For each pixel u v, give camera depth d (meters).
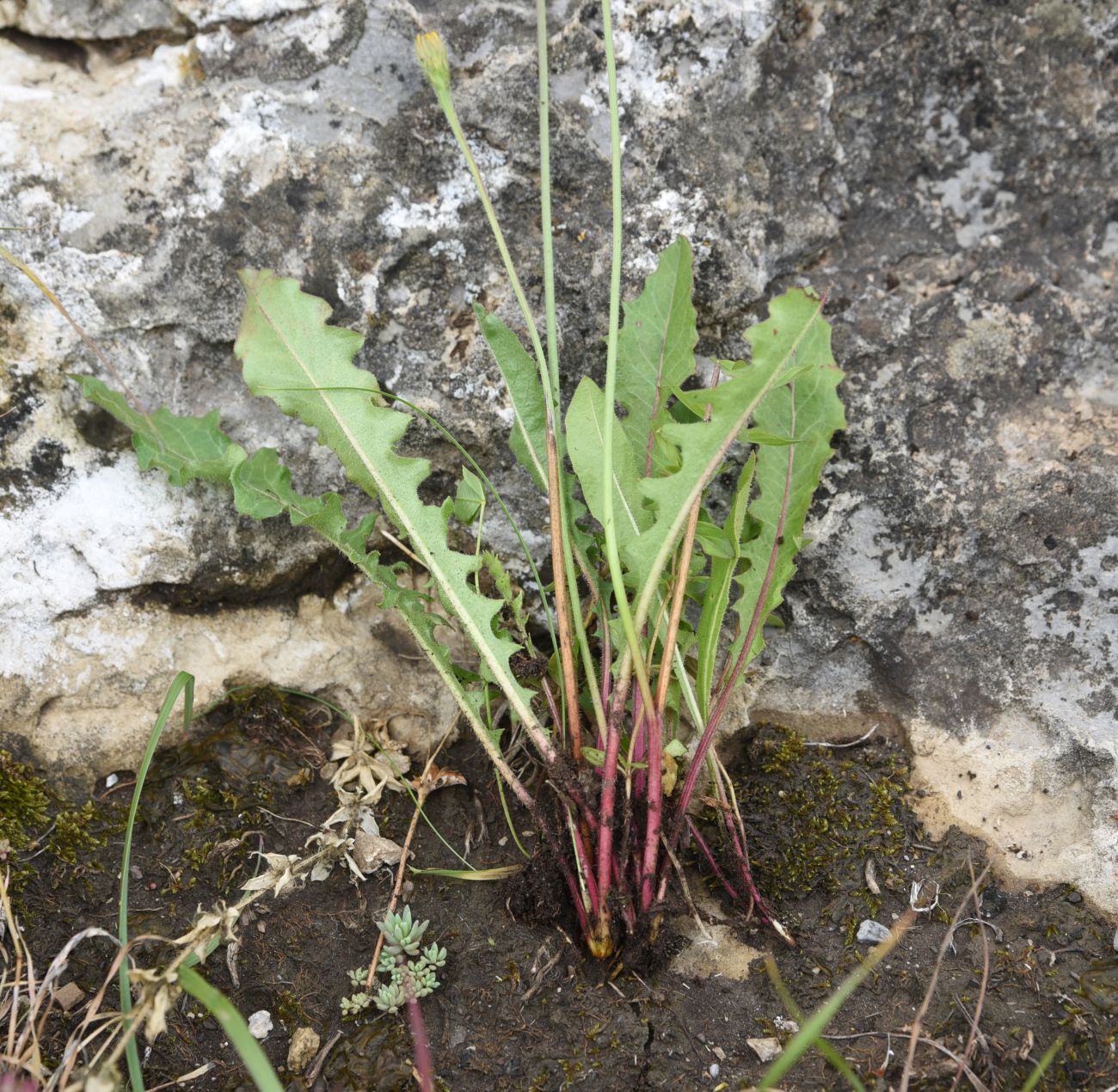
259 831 0.46
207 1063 0.41
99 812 0.46
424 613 0.44
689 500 0.40
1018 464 0.46
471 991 0.42
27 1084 0.38
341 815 0.46
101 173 0.45
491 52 0.45
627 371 0.45
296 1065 0.41
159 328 0.46
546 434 0.43
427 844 0.46
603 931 0.41
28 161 0.45
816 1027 0.33
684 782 0.44
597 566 0.46
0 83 0.45
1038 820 0.45
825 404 0.43
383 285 0.46
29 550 0.46
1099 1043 0.40
